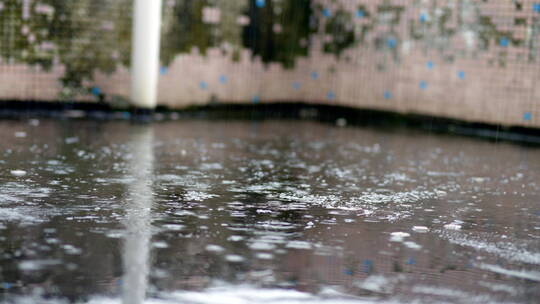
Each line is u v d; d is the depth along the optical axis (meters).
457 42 7.95
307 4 8.93
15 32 7.14
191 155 5.53
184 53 8.02
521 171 5.61
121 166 4.92
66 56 7.43
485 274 2.96
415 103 8.27
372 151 6.31
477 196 4.57
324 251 3.18
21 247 3.02
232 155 5.66
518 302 2.65
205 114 8.32
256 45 8.62
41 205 3.73
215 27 8.23
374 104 8.55
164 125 7.22
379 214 3.94
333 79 8.84
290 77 8.95
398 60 8.35
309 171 5.16
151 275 2.76
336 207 4.07
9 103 7.21
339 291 2.68
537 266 3.10
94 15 7.50
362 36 8.59
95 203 3.85
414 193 4.57
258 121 8.20
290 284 2.73
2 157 4.99
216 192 4.29
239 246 3.19
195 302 2.51
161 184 4.43
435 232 3.60
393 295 2.67
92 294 2.54
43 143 5.65
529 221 3.95
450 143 7.09
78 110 7.57
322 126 8.06
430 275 2.91
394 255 3.17
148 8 7.36
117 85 7.69
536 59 7.47
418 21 8.19
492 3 7.68
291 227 3.57
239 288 2.67
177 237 3.29
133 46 7.45
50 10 7.29
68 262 2.87
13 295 2.50
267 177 4.86
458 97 7.98
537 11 7.43
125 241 3.18
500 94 7.70
